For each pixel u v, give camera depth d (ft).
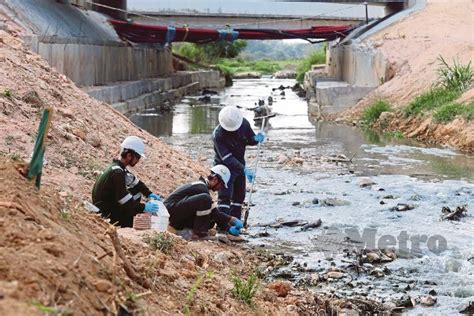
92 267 16.71
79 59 106.83
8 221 16.42
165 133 92.63
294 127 100.99
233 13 153.28
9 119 41.60
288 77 284.00
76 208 21.48
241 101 153.99
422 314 29.55
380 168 65.05
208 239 37.37
